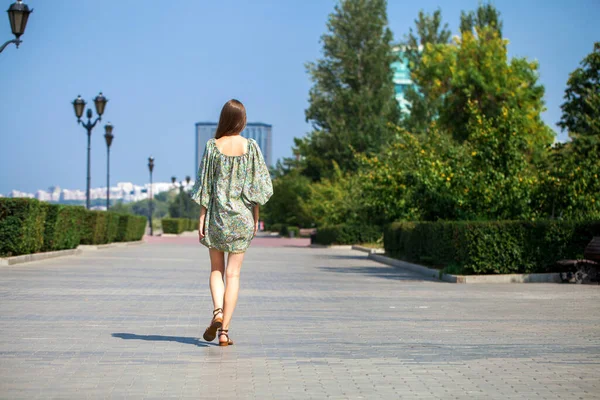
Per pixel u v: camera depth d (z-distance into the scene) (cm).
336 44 6372
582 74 4031
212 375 628
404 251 2470
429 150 2841
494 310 1148
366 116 6231
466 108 4416
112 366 660
